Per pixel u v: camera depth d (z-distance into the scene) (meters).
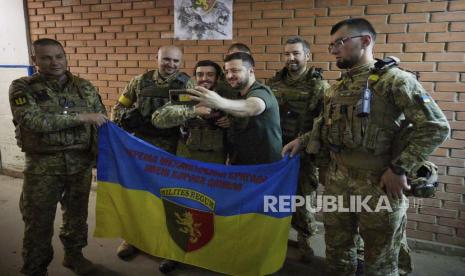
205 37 3.20
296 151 1.94
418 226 2.75
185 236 2.10
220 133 2.25
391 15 2.56
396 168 1.51
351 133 1.66
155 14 3.36
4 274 2.36
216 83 2.26
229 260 2.04
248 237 1.98
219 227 2.02
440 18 2.44
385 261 1.72
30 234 2.13
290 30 2.90
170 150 2.54
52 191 2.13
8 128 4.30
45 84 2.06
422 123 1.47
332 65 2.80
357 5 2.64
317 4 2.77
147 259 2.59
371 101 1.60
